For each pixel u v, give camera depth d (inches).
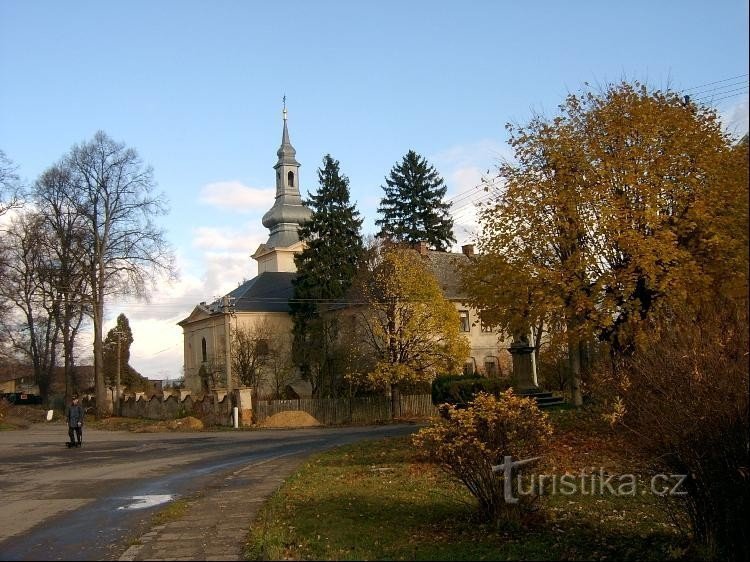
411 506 470.3
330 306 2016.5
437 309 1638.8
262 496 542.6
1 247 1929.1
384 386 1750.7
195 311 2667.3
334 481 599.5
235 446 1129.4
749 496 322.3
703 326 355.9
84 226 2018.9
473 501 468.4
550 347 852.0
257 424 1690.5
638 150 737.0
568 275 750.5
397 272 1654.8
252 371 2073.1
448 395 1208.2
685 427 339.3
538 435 401.1
